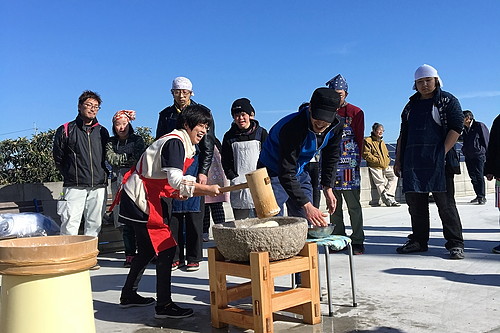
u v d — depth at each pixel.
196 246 5.10
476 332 2.95
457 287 3.98
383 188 10.91
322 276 4.48
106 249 6.42
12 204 6.16
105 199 5.65
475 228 7.18
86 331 2.11
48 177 9.30
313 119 3.28
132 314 3.62
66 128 5.40
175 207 5.02
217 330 3.24
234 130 5.55
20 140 9.16
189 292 4.22
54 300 2.00
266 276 2.96
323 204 9.77
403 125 5.51
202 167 5.05
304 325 3.21
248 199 5.34
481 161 10.38
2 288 2.06
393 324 3.14
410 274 4.46
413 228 5.51
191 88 5.20
